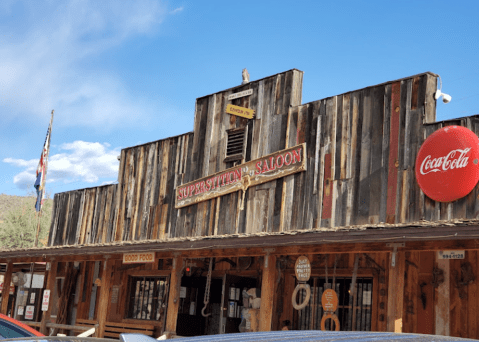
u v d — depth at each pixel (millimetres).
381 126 11922
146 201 18094
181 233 16484
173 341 2410
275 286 14078
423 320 11320
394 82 11891
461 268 10992
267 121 14656
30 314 21766
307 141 13398
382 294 12141
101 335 15617
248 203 14570
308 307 13586
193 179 16594
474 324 10609
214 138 16234
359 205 11922
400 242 9375
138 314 17766
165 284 16844
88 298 19969
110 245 14906
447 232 8109
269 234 10805
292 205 13367
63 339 2590
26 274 20719
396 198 11281
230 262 15516
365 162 12039
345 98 12789
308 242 10031
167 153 17812
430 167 10625
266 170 14141
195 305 16391
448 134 10477
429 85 11359
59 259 17953
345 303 12961
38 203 23172
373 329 12133
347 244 10227
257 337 2379
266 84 14953
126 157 19453
